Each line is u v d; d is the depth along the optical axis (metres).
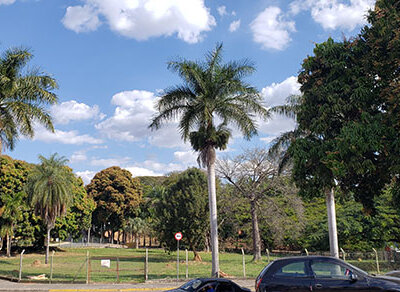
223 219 39.94
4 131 25.59
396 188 18.56
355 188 20.67
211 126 22.95
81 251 55.47
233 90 22.66
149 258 42.41
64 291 18.23
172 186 39.16
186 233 37.16
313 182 19.67
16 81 25.08
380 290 9.15
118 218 75.56
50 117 25.59
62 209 36.47
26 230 48.12
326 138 19.66
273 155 31.78
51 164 36.66
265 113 23.25
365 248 40.38
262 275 9.77
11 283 21.05
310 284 9.36
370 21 20.00
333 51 20.00
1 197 45.59
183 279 21.67
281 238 39.66
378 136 16.81
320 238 44.09
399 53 17.25
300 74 21.19
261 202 36.91
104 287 19.33
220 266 31.50
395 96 16.73
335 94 18.83
